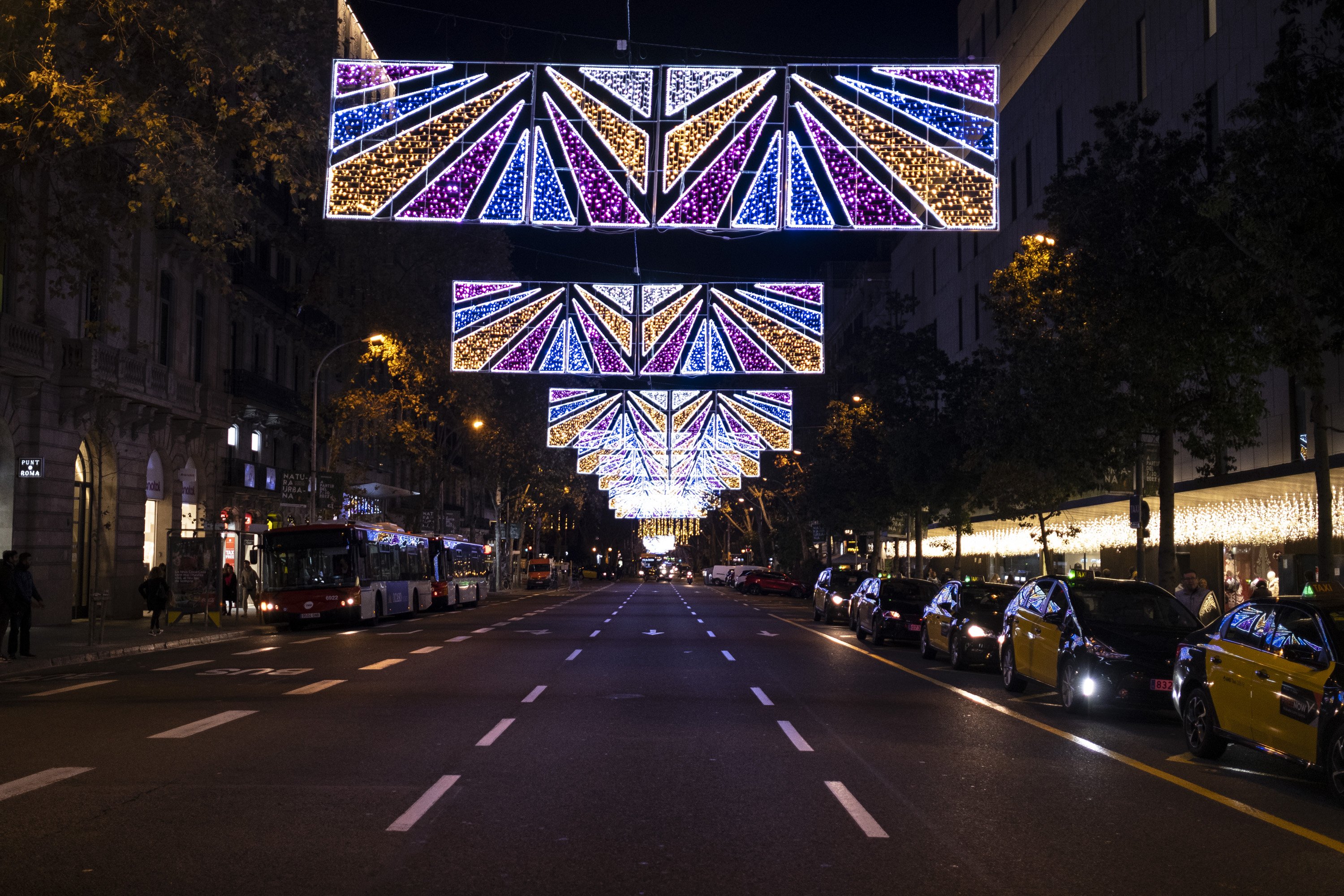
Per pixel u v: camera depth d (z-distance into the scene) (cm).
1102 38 3688
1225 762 1180
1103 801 943
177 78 1966
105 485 3638
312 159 2181
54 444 3294
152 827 805
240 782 973
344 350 5366
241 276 4388
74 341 3322
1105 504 3384
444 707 1503
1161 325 1938
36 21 1767
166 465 4038
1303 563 2589
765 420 5406
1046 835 813
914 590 2933
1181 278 1563
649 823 836
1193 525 3219
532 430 7144
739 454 6353
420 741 1210
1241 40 2734
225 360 4481
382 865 707
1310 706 998
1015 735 1336
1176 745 1304
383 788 949
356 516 5503
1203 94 2928
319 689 1722
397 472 7538
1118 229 2019
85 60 1916
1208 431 2192
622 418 5394
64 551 3341
